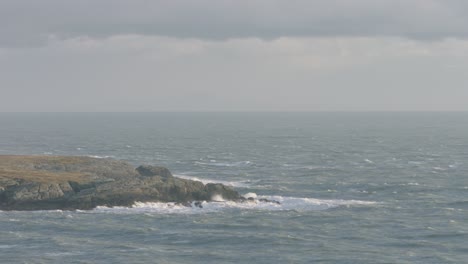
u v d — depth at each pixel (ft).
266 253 305.94
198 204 405.39
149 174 504.84
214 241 325.62
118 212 383.86
